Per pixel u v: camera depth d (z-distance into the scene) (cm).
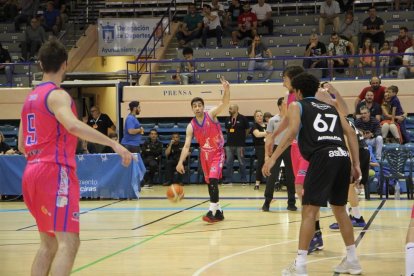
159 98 1841
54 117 439
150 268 647
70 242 435
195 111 987
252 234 878
